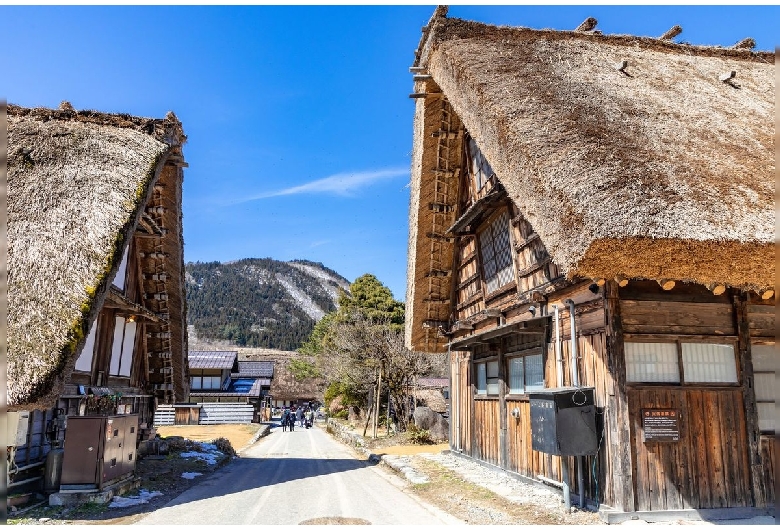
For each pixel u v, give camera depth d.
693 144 6.48
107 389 9.85
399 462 11.02
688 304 6.43
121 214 6.74
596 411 6.38
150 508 7.00
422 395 22.61
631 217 4.89
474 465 10.51
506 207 9.31
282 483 9.20
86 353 9.14
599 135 6.07
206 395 36.53
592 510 6.34
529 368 8.56
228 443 14.77
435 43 9.34
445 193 11.84
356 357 20.67
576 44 9.78
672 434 6.03
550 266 7.68
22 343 5.00
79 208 6.61
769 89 9.18
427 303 12.80
